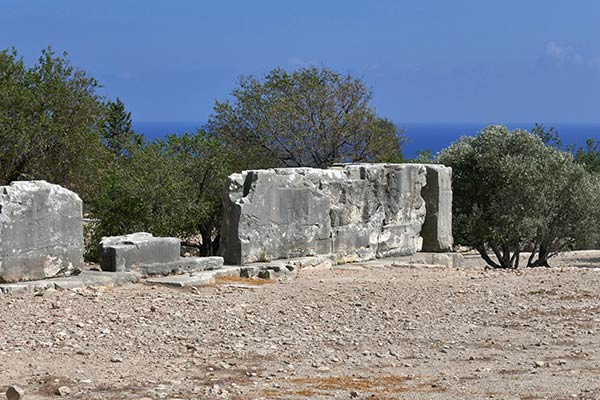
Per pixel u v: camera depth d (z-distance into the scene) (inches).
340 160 1425.9
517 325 513.7
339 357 429.1
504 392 356.8
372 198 845.8
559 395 349.4
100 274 628.4
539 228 1096.8
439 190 910.4
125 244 652.7
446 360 426.0
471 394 353.4
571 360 424.8
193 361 411.2
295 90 1417.3
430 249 914.1
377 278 695.1
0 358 400.8
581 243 1118.4
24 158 1115.9
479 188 1136.2
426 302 585.6
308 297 591.8
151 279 643.5
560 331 496.1
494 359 428.1
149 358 415.5
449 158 1144.2
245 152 1304.1
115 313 510.3
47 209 601.6
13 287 563.8
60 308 516.7
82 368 391.2
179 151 1090.7
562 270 763.4
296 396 347.6
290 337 470.9
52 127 1098.7
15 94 1089.4
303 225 769.6
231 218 720.3
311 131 1391.5
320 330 493.4
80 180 1143.6
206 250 1121.4
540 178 1083.3
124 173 1022.4
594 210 1098.7
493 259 1336.1
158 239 668.7
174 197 1014.4
